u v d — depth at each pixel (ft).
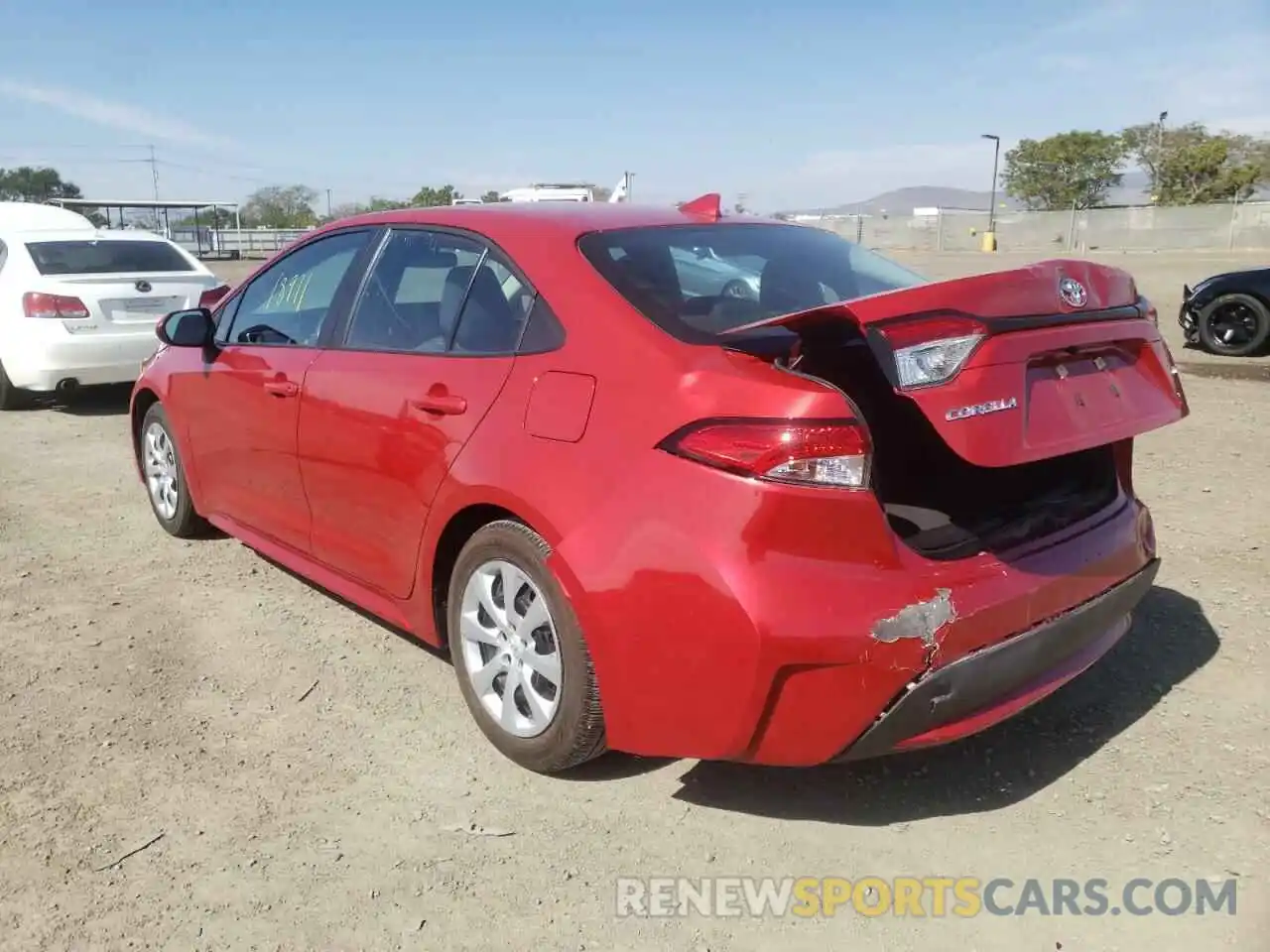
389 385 11.78
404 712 12.05
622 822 9.91
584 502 9.35
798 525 8.31
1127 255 128.47
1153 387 10.12
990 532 9.59
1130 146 208.85
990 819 9.85
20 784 10.59
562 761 10.23
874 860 9.32
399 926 8.55
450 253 11.93
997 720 9.19
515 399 10.26
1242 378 33.83
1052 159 212.02
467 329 11.24
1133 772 10.51
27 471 23.39
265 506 14.64
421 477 11.21
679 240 11.38
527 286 10.73
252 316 15.33
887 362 8.18
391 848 9.55
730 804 10.18
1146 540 11.10
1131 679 12.39
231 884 9.07
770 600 8.30
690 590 8.61
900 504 10.09
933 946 8.29
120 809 10.16
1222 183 192.13
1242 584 15.12
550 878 9.14
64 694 12.52
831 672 8.36
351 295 13.15
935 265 109.91
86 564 17.04
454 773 10.78
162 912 8.71
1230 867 9.08
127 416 30.12
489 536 10.50
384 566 12.23
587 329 9.95
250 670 13.14
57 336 28.14
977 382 8.33
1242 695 11.94
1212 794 10.09
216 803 10.25
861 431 8.39
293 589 15.88
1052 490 10.93
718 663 8.57
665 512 8.78
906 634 8.33
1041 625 9.29
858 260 12.60
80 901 8.85
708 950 8.30
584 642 9.56
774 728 8.63
